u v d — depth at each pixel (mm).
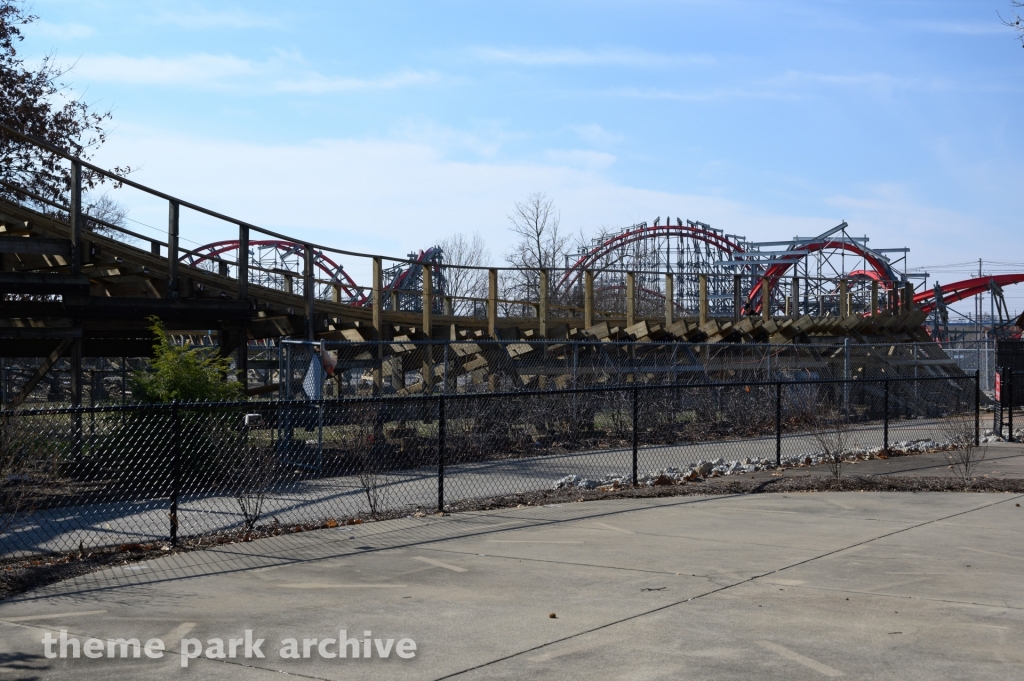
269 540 9672
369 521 10812
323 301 20875
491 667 5566
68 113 28922
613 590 7461
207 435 13680
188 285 18188
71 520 10789
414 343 18359
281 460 15789
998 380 26781
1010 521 10828
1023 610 6805
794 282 34719
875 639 6086
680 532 10094
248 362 22141
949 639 6086
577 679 5336
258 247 50906
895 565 8367
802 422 24484
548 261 52031
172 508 9375
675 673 5414
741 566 8344
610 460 17250
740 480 14234
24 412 8766
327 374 16781
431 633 6289
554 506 11930
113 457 13797
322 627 6449
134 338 21469
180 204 17328
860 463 16953
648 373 24266
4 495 10508
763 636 6160
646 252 65062
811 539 9672
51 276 15672
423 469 15820
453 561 8617
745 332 29031
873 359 31953
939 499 12617
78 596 7340
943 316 59500
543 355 23188
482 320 23484
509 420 19219
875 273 60156
